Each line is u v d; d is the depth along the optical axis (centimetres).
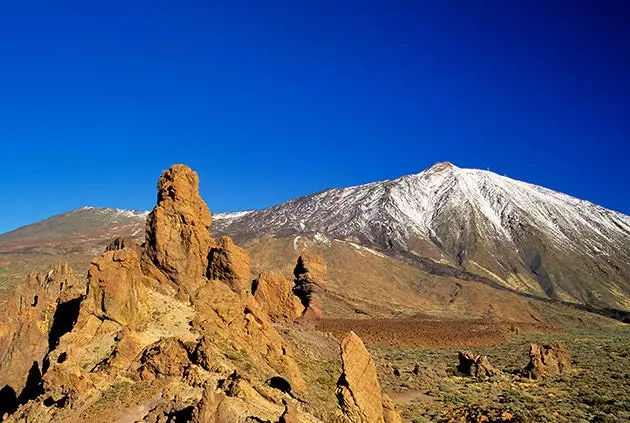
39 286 4778
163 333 3541
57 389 2859
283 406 3048
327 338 5959
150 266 4228
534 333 12769
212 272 4416
